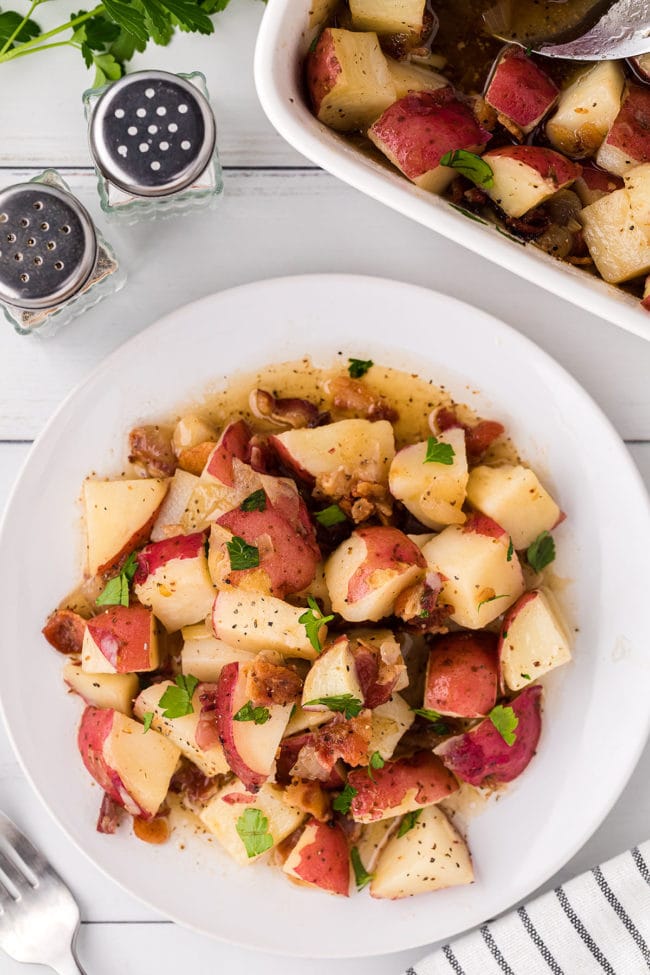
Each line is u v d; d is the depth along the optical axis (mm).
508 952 796
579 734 796
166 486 799
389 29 744
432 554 780
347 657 761
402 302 796
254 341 804
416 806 785
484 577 774
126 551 799
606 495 793
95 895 817
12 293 756
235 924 799
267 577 769
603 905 792
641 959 792
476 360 800
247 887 802
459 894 798
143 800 788
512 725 773
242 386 810
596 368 818
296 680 771
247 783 772
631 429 819
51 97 809
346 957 797
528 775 799
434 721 800
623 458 789
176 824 806
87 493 791
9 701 798
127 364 799
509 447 806
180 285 816
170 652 810
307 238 815
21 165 811
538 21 751
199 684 792
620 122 742
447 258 815
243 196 813
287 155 811
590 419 792
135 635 783
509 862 797
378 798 781
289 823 789
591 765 794
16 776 818
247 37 806
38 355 816
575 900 794
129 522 793
